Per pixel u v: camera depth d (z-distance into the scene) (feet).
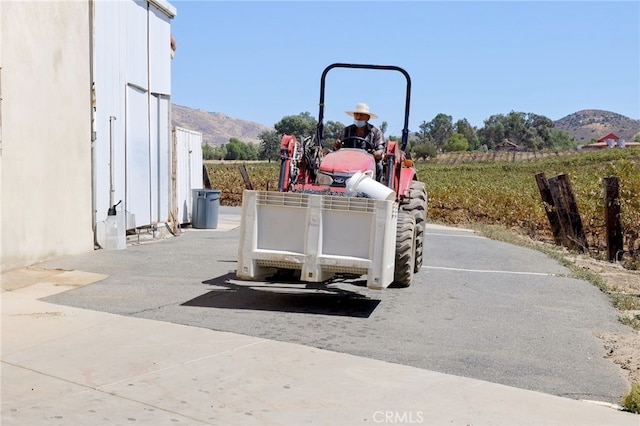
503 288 34.86
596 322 27.99
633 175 60.13
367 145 32.86
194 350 20.75
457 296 32.09
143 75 47.91
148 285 30.78
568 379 20.21
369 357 21.17
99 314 24.85
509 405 17.42
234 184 104.27
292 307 27.94
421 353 22.02
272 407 16.52
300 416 16.06
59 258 36.58
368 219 26.21
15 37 32.30
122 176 44.45
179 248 43.45
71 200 37.63
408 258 32.07
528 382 19.70
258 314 26.27
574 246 60.54
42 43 34.53
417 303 30.01
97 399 16.56
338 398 17.30
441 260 44.68
